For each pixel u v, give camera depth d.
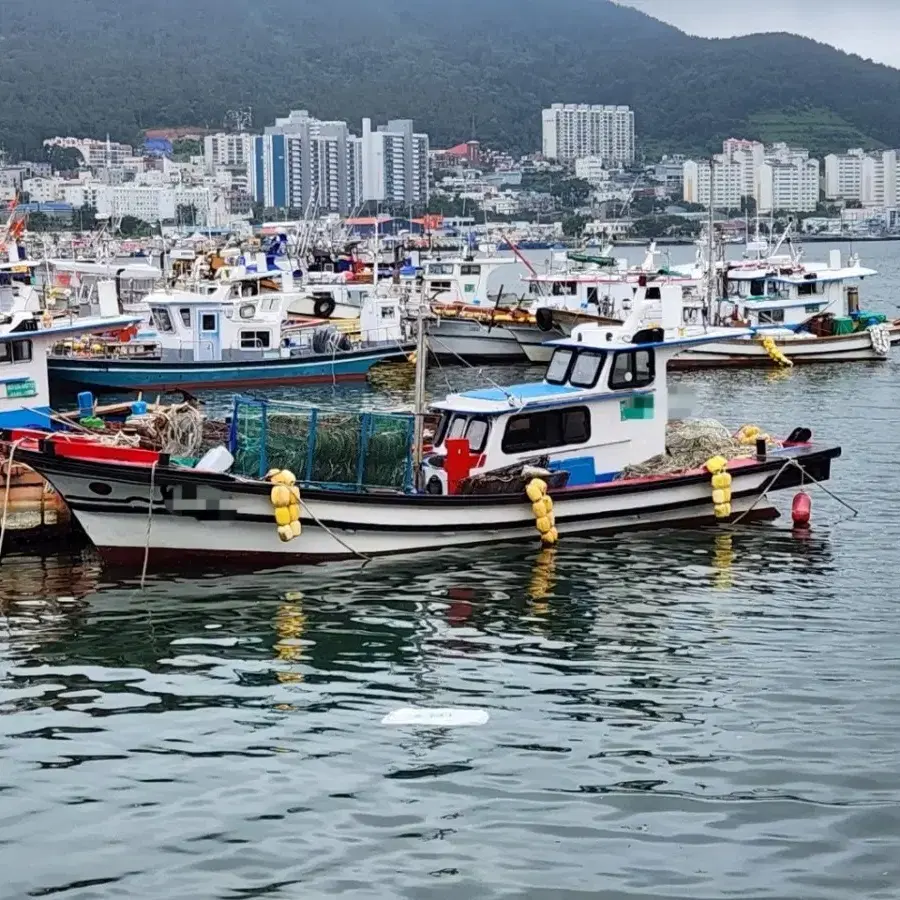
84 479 23.33
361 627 21.25
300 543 24.58
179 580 23.80
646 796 15.20
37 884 13.41
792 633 20.89
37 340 32.66
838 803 15.00
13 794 15.32
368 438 25.50
